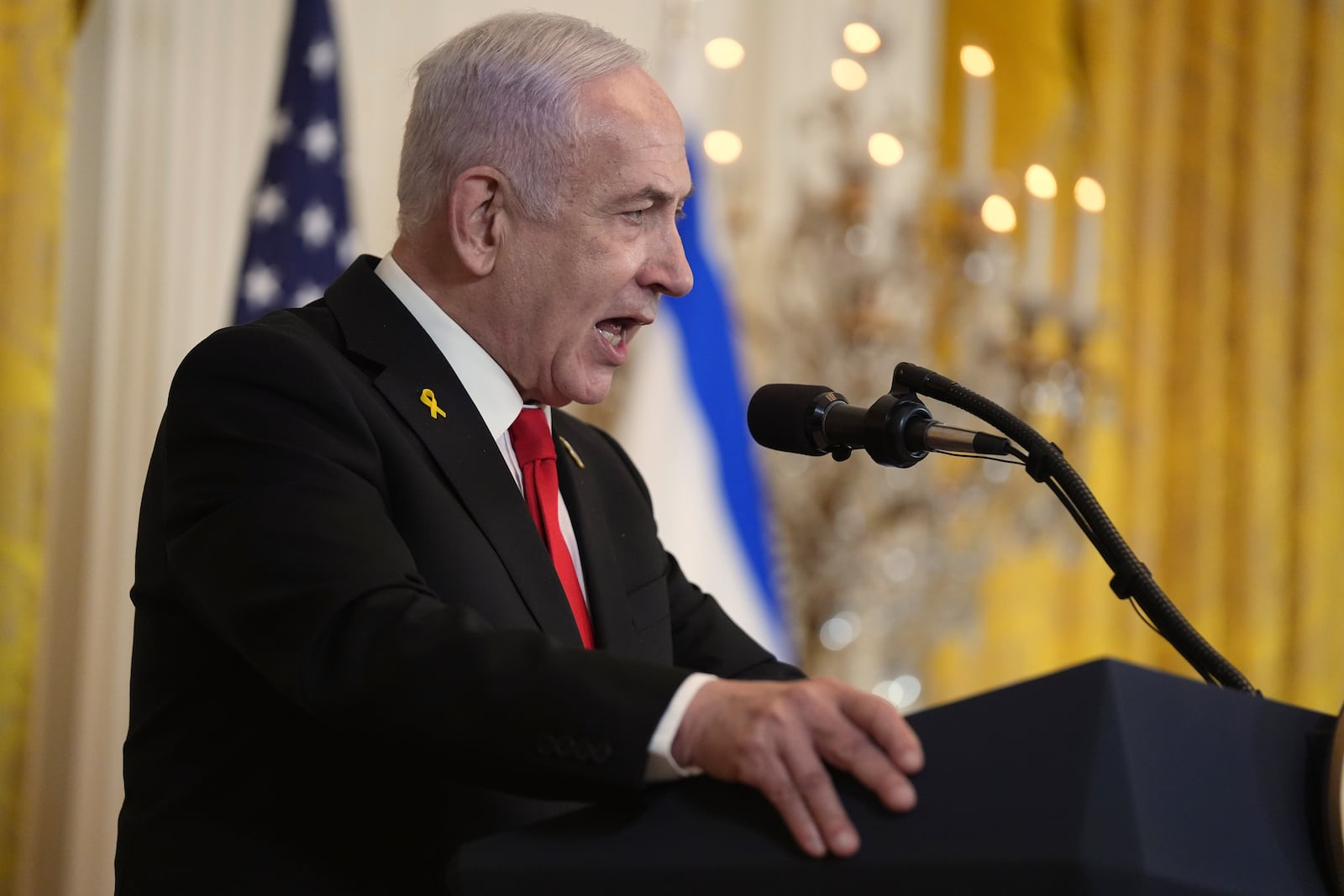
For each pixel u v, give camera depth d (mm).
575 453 5660
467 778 3271
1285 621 15688
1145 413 14992
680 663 5672
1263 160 15688
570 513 5344
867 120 13352
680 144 5281
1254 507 15516
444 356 5035
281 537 3775
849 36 12641
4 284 9469
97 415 10469
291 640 3539
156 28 10984
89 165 10734
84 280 10641
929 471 12266
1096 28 14914
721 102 13141
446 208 5148
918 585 12031
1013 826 2641
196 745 4359
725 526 11320
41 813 10156
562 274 5094
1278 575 15594
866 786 2838
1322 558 15766
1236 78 15781
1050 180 11945
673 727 3080
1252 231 15648
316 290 10555
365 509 3941
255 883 4090
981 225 11961
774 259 12594
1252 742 2918
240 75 11297
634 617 5277
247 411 4262
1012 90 14383
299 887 4070
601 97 5121
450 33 12156
